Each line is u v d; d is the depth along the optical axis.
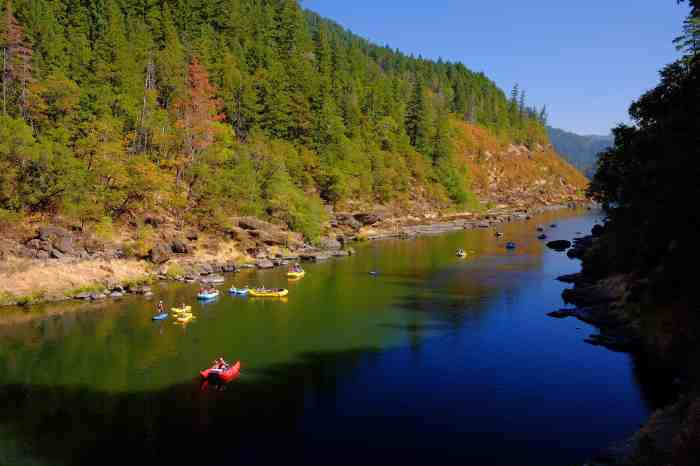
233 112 126.00
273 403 33.12
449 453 26.92
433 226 139.25
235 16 153.38
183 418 31.11
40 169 71.12
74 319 51.84
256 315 54.12
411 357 41.41
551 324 50.06
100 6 122.12
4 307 55.50
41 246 64.12
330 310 56.19
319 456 26.75
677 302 40.16
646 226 41.44
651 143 41.75
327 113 140.12
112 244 71.62
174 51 122.38
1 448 27.55
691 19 49.69
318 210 108.44
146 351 42.91
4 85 85.69
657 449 22.28
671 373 36.62
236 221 92.06
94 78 100.06
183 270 73.44
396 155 162.12
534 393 34.25
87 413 31.77
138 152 94.88
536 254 96.12
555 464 25.80
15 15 103.88
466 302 59.62
